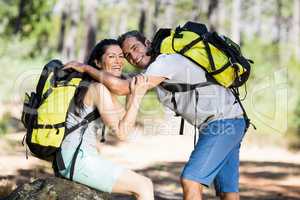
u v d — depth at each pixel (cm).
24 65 3095
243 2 7975
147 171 1858
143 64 829
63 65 777
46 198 772
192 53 790
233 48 812
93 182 753
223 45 803
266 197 1521
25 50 3597
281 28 7238
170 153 2270
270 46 5556
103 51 780
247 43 5522
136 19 8900
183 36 802
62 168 752
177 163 2050
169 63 780
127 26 8806
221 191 867
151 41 848
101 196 784
